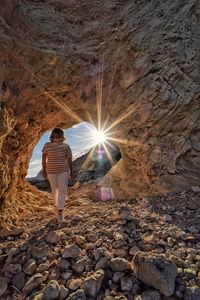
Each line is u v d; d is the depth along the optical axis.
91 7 5.90
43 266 3.11
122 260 3.01
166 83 5.75
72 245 3.39
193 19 6.04
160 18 5.95
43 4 5.55
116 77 5.80
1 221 4.36
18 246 3.62
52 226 4.34
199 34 6.04
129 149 6.34
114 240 3.64
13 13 4.57
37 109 5.54
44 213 5.32
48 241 3.66
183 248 3.39
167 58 5.79
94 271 2.99
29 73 4.87
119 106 5.96
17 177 5.74
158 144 5.88
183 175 5.75
